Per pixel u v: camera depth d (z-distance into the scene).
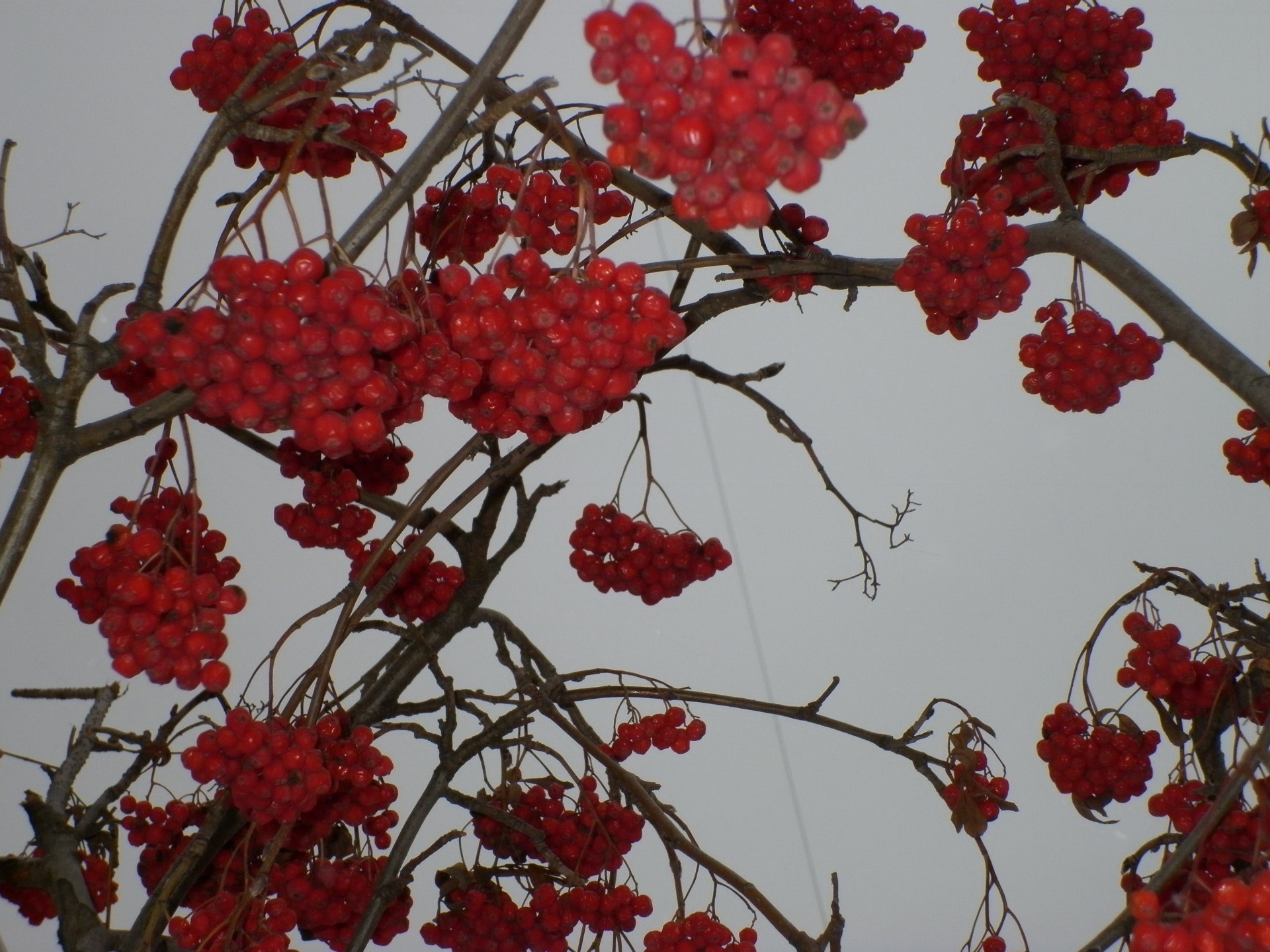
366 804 2.57
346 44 2.39
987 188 2.62
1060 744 2.65
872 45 2.66
